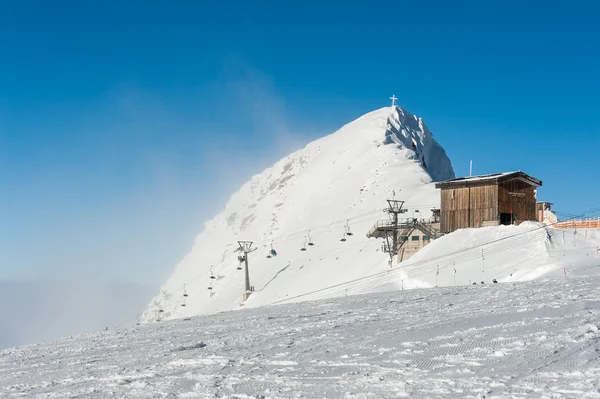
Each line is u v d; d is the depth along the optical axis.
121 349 21.28
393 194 122.25
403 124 197.25
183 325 27.98
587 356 11.36
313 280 86.62
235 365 14.73
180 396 11.87
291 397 10.91
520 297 22.80
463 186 61.09
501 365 11.52
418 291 31.30
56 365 18.86
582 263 41.03
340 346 15.95
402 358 13.35
